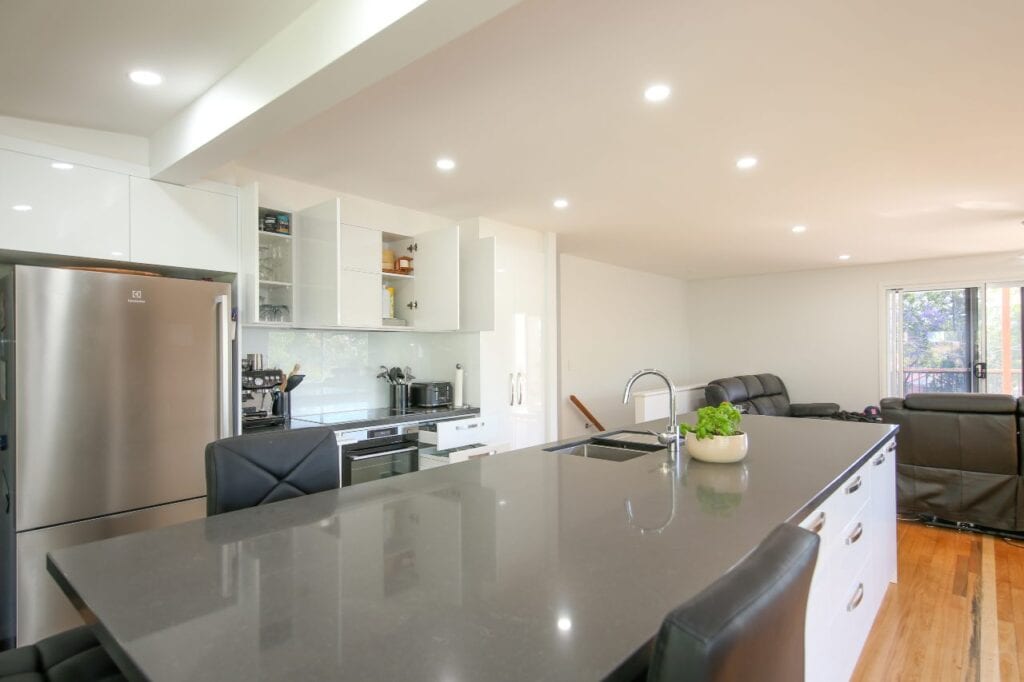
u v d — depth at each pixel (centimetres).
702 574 103
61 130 247
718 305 837
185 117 237
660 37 188
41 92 219
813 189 365
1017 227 481
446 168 319
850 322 727
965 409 386
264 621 85
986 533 384
